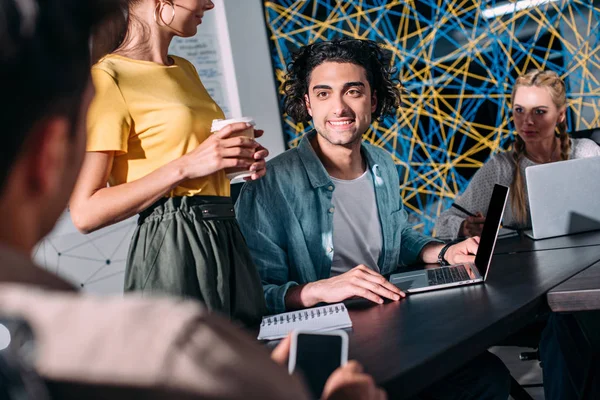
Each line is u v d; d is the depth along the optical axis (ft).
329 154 6.72
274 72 14.39
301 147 6.64
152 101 4.84
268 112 14.24
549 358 6.31
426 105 14.44
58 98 1.45
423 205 14.52
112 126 4.63
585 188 7.72
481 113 14.33
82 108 1.55
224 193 5.06
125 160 4.88
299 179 6.46
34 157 1.47
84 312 1.26
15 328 1.18
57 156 1.50
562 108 9.52
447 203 14.47
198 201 4.78
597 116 13.83
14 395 1.13
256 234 6.19
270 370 1.32
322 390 2.71
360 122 6.59
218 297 4.67
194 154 4.58
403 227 7.40
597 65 13.74
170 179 4.48
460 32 14.30
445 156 14.43
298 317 4.65
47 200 1.53
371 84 6.82
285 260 6.29
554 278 5.24
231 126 4.64
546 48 14.02
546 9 13.93
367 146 7.14
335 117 6.51
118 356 1.19
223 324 1.34
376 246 6.86
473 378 5.41
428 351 3.57
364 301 5.16
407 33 14.43
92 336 1.22
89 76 1.57
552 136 9.62
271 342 4.16
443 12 14.33
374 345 3.83
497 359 5.70
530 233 8.08
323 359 2.79
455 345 3.66
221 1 13.75
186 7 5.07
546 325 6.75
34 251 1.57
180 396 1.17
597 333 5.23
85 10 1.53
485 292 4.99
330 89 6.51
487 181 9.70
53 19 1.45
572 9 13.80
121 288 12.49
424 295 5.13
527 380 9.21
